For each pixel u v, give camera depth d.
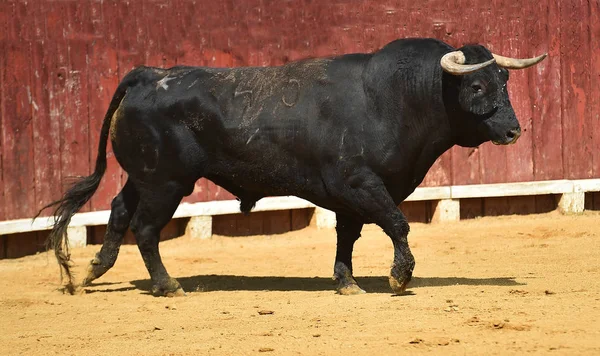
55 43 25.20
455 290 17.30
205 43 27.05
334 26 28.41
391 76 17.09
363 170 17.06
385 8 28.91
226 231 27.17
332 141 17.17
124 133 18.39
